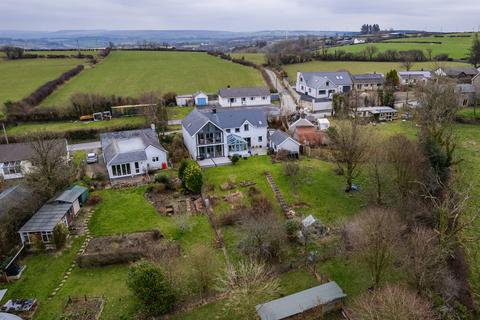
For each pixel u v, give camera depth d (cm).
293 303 2969
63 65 14238
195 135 6066
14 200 4281
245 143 6412
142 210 4734
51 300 3269
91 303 3216
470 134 7100
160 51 19775
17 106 8512
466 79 10419
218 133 6197
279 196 4938
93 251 3897
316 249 3878
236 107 9575
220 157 6338
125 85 11600
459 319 2912
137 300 3141
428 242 3294
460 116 7856
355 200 4828
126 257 3728
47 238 3978
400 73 11362
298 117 7994
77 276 3578
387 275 3372
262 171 5638
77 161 6412
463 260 3534
